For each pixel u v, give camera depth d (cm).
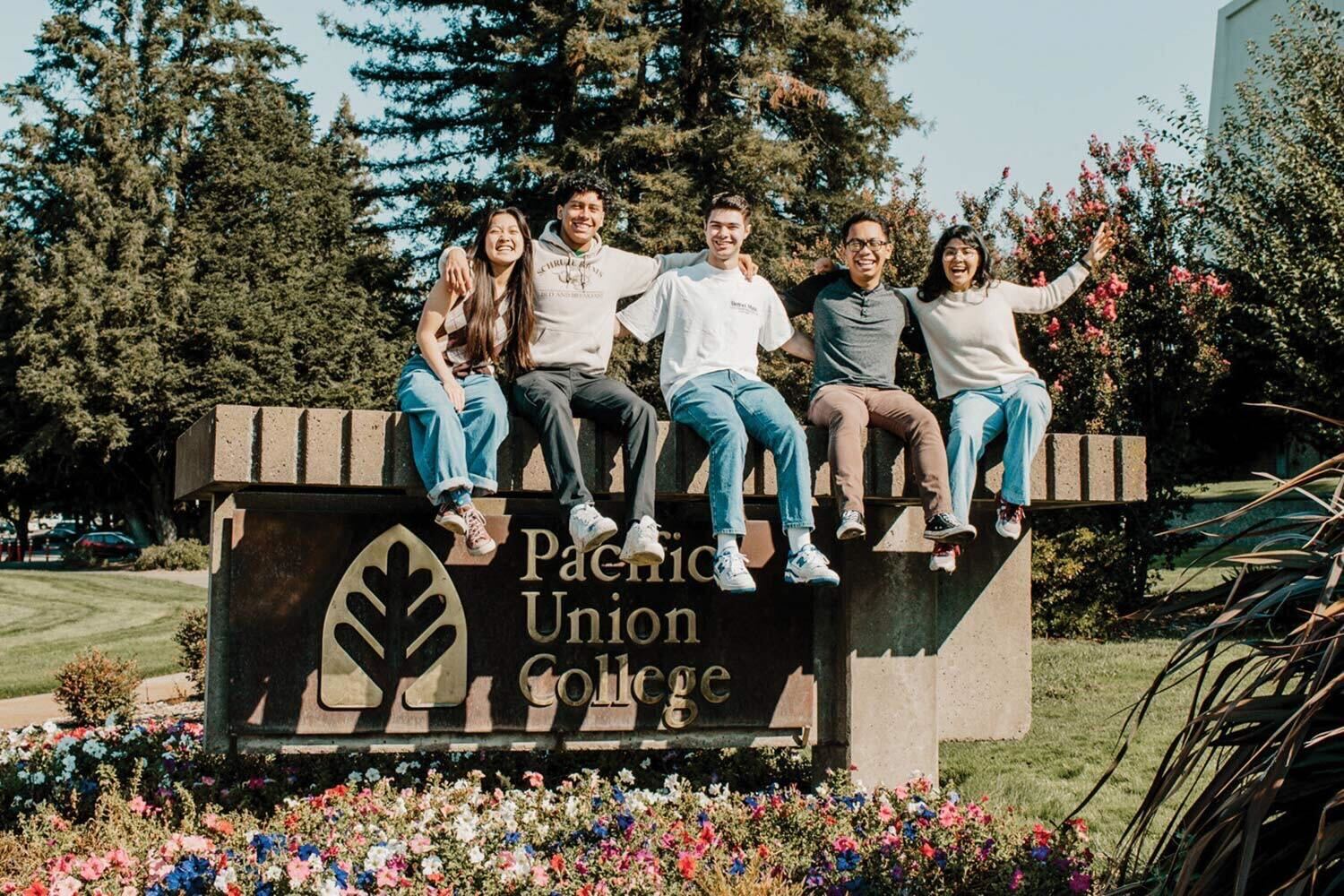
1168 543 1316
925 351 548
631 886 388
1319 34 1532
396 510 500
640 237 2295
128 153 3325
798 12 2453
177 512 3778
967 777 643
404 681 492
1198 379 1274
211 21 3603
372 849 395
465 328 475
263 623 484
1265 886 297
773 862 425
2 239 3416
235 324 3300
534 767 590
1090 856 423
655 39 2341
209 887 380
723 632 530
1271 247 1309
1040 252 1302
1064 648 1080
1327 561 312
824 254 1689
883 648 557
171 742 607
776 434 480
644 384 2345
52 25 3397
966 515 494
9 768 560
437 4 2798
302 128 3631
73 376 3225
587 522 446
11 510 4266
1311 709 270
